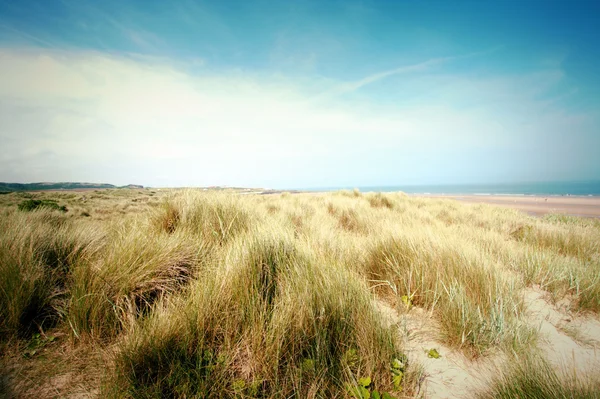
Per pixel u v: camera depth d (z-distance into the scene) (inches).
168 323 69.9
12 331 73.1
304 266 99.4
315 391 58.3
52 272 96.2
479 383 69.9
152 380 59.6
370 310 82.7
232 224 159.8
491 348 83.1
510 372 68.6
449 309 93.4
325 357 66.9
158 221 161.2
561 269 140.5
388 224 203.3
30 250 96.0
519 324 95.5
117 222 172.1
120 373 59.7
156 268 96.7
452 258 126.0
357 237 209.8
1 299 76.2
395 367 68.9
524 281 136.3
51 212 224.7
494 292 108.1
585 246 201.8
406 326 93.7
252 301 76.7
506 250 173.5
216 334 71.6
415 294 110.7
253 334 68.6
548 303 118.7
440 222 283.7
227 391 58.9
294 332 70.6
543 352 83.7
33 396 55.9
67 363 66.0
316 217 261.9
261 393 60.2
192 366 62.2
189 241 126.1
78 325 75.5
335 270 101.2
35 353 68.6
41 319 79.7
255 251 103.8
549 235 226.1
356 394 60.2
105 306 80.5
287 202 389.4
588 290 121.6
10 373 61.1
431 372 73.5
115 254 100.2
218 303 77.2
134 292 89.4
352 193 561.0
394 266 125.5
